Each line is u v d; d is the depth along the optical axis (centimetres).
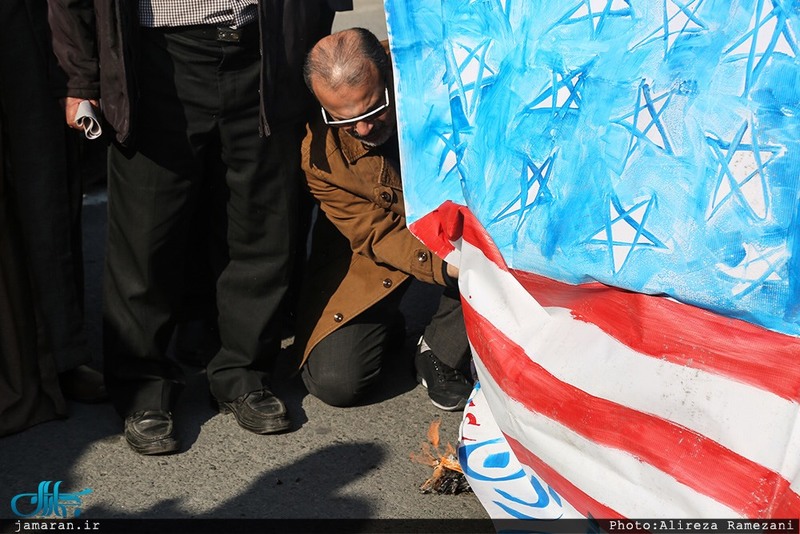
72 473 288
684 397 202
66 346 314
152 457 296
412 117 262
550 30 236
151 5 267
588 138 227
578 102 230
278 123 285
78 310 318
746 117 202
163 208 287
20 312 301
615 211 220
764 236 200
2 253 294
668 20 216
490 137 247
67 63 269
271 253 303
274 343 315
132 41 266
